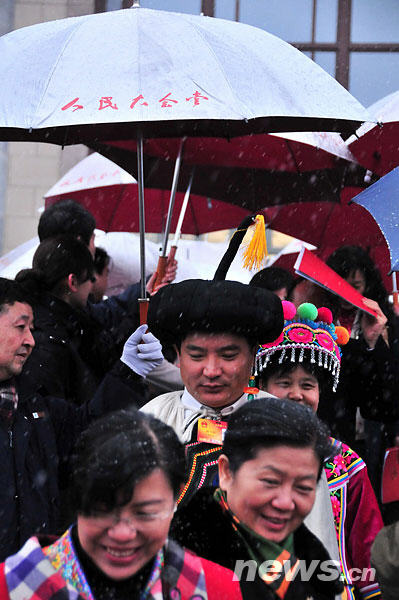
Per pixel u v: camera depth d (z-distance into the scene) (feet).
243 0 54.39
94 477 10.81
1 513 16.96
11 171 50.85
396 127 29.81
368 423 26.02
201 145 30.19
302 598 13.28
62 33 22.02
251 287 16.06
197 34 21.77
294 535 13.89
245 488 13.08
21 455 17.47
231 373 16.01
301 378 18.38
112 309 24.29
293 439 12.89
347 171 32.01
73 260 22.50
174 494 11.32
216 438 15.88
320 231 35.45
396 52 54.29
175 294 15.99
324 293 24.88
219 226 37.73
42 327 21.38
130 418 11.38
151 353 18.92
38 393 19.45
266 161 30.55
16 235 50.70
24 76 21.17
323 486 16.28
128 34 21.56
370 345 23.73
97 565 11.19
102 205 36.94
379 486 25.68
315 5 54.44
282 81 21.58
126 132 24.08
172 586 11.76
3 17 50.39
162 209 37.27
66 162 50.90
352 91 54.54
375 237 35.17
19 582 11.27
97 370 22.84
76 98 20.48
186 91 20.61
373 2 54.34
